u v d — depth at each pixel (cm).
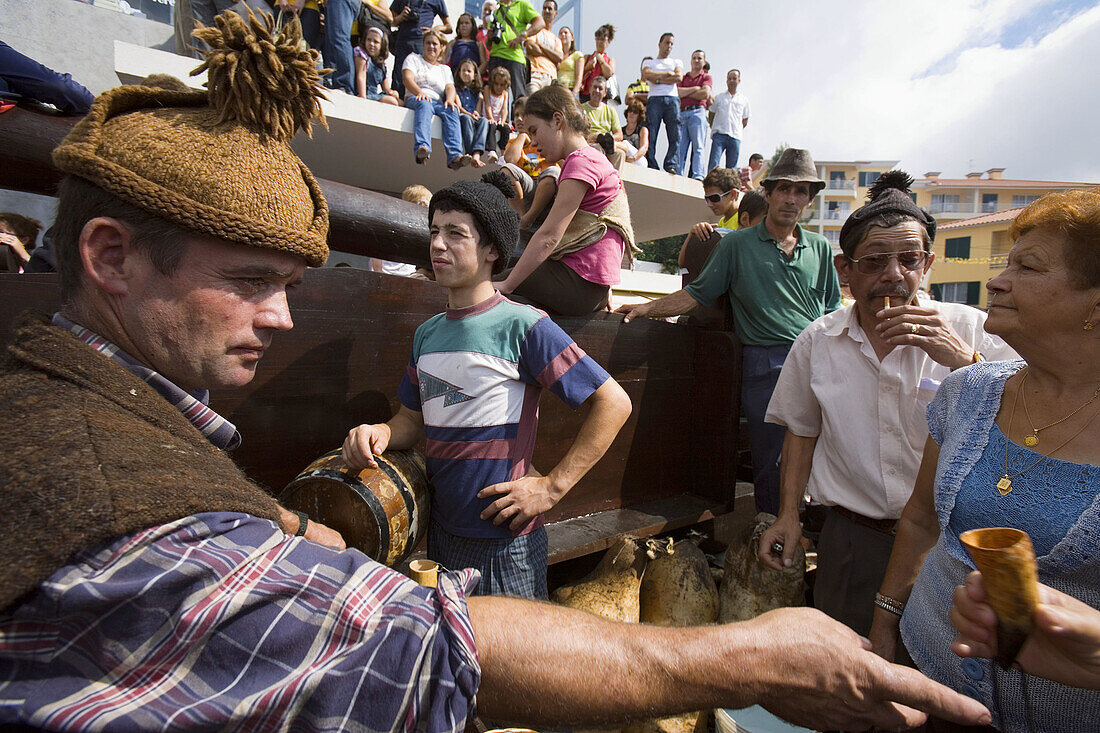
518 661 77
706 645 84
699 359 327
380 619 71
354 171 823
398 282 215
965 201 4972
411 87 654
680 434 325
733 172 578
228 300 83
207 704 63
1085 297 119
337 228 230
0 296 149
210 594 66
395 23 674
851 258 214
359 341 205
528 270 239
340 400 202
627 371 292
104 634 62
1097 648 95
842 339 223
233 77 79
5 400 71
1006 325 131
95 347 81
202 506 68
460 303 184
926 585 156
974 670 139
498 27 736
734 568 289
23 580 58
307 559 74
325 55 616
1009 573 94
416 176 845
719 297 342
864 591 222
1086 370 124
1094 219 114
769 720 225
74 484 63
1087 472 122
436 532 191
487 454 177
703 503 315
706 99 948
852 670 88
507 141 731
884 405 209
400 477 173
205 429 90
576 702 78
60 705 59
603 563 262
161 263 79
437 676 72
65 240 81
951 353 188
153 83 168
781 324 312
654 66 927
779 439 318
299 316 190
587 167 244
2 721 60
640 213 1061
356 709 68
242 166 79
